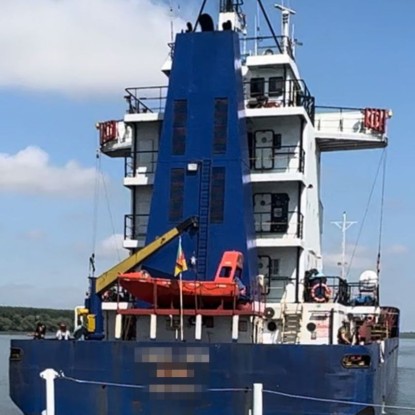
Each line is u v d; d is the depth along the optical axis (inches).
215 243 1103.6
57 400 976.9
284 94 1323.8
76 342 979.9
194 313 1019.3
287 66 1334.9
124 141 1476.4
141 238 1304.1
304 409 933.2
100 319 1093.8
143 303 1090.7
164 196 1144.2
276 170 1257.4
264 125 1269.7
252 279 1103.6
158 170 1154.7
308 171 1318.9
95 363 970.1
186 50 1181.7
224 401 941.8
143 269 1115.9
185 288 1025.5
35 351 993.5
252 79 1353.3
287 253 1230.3
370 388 944.3
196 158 1142.3
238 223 1105.4
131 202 1322.6
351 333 1123.9
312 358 934.4
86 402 969.5
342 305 1164.5
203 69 1169.4
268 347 938.7
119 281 1035.9
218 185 1124.5
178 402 948.6
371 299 1348.4
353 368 932.6
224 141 1138.0
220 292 1021.2
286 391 935.0
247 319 1058.1
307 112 1348.4
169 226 1131.3
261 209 1253.7
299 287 1211.9
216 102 1153.4
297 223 1235.9
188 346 949.2
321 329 1109.7
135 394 955.3
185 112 1161.4
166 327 1058.7
